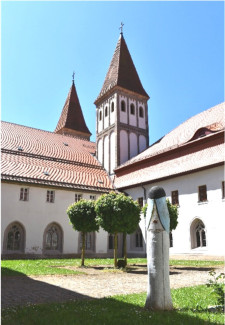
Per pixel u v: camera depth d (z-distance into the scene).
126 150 40.41
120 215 17.78
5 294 9.51
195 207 26.52
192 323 5.82
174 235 27.86
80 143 45.25
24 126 41.38
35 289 10.43
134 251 32.34
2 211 27.45
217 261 22.14
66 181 32.53
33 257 28.25
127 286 11.22
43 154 36.00
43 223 29.53
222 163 24.70
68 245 30.64
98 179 36.88
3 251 26.92
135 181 33.59
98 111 45.06
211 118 31.66
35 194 29.67
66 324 5.81
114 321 5.99
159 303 6.98
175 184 28.88
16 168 30.55
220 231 24.14
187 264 20.25
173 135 35.69
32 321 6.11
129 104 42.62
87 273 15.26
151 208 7.34
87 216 19.70
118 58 44.75
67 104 58.44
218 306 7.07
